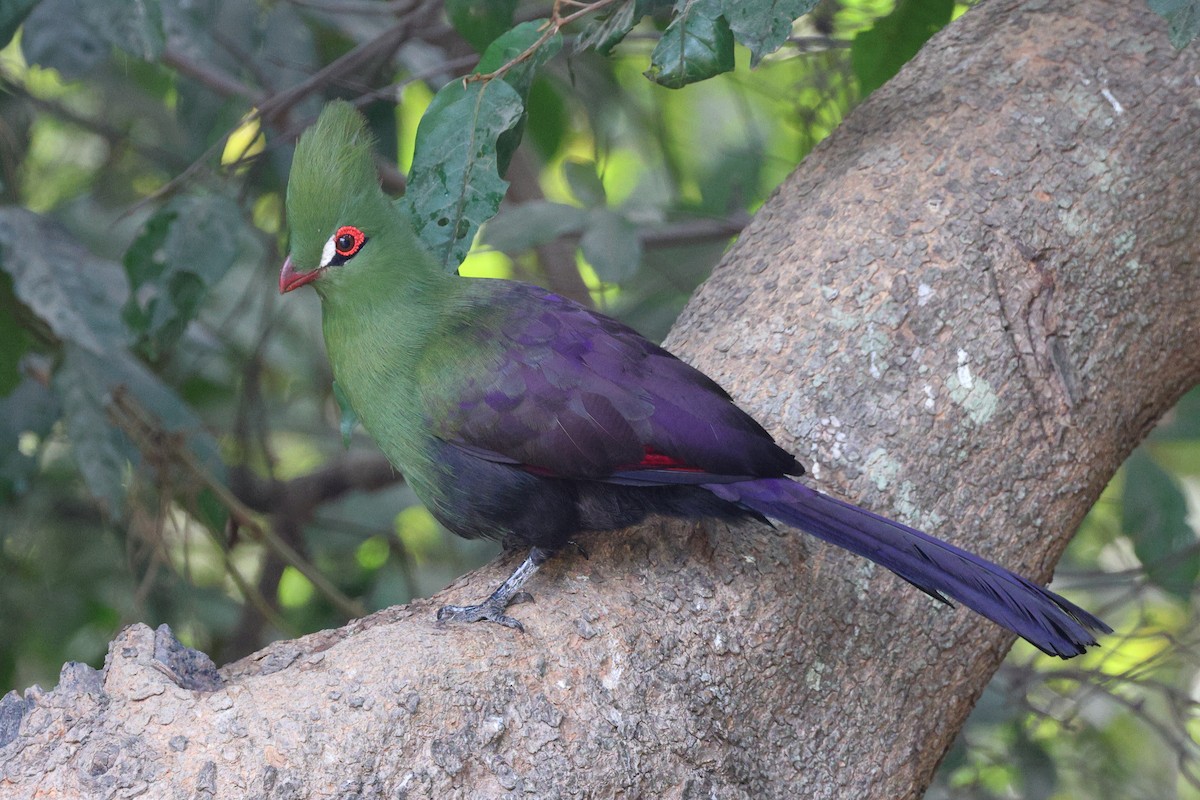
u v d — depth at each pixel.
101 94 12.29
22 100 11.33
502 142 7.57
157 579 11.27
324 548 12.44
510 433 6.38
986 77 7.54
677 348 7.25
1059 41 7.57
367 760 5.35
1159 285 7.23
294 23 11.10
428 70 10.68
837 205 7.30
